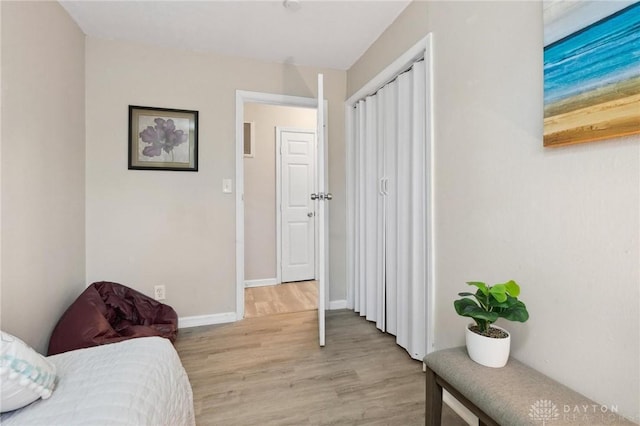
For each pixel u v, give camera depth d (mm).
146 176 2424
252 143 3754
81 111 2205
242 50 2529
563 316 1026
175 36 2307
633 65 810
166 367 1076
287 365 1893
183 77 2490
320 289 2146
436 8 1671
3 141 1383
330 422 1397
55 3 1845
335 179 2941
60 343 1684
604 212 910
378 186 2420
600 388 917
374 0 1889
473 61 1419
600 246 921
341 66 2855
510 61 1225
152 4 1927
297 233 3973
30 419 747
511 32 1218
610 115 863
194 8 1972
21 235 1509
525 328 1154
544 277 1092
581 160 971
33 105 1615
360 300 2715
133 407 821
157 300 2459
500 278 1282
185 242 2523
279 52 2568
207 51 2539
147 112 2404
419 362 1924
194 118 2512
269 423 1392
